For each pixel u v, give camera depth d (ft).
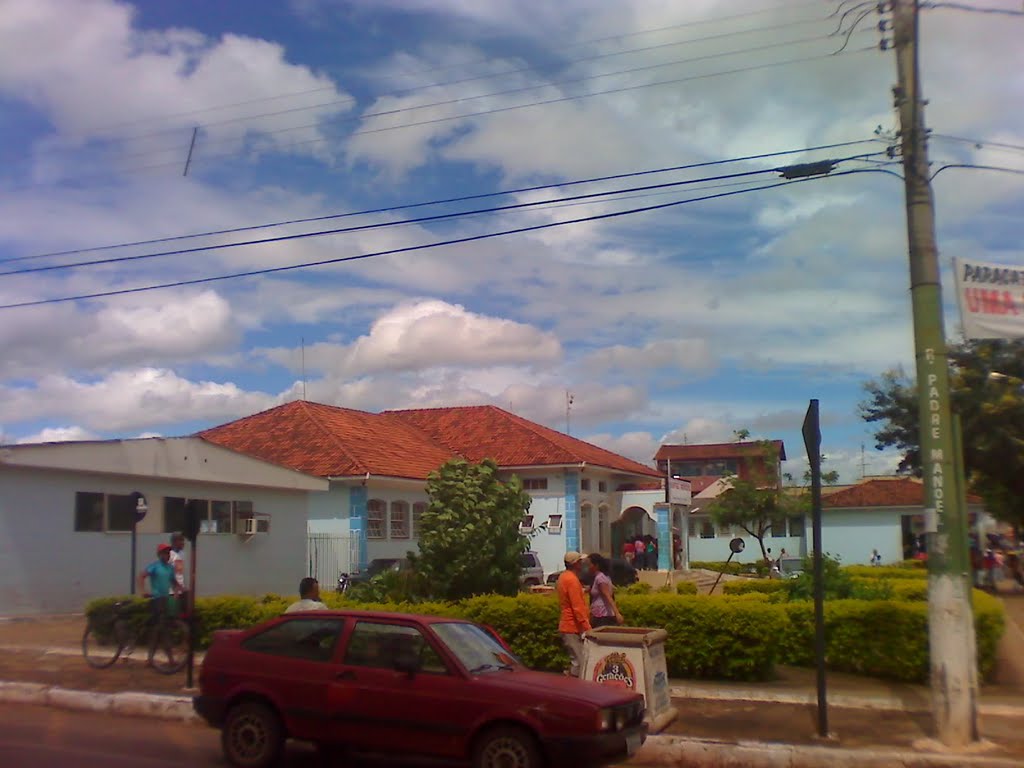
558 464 121.29
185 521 45.37
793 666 48.65
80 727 38.45
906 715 39.24
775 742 34.55
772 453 110.01
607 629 39.14
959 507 34.19
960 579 33.88
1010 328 35.86
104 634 55.93
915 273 35.58
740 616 45.60
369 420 129.18
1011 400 95.86
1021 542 127.75
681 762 34.01
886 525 154.20
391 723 29.25
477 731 28.45
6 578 70.23
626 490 137.08
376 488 107.86
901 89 36.50
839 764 32.53
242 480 91.81
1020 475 100.48
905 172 36.14
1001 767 31.30
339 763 32.81
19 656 54.24
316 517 105.40
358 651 30.53
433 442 133.59
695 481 195.72
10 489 71.15
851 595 53.47
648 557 130.72
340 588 92.32
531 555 104.58
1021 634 61.62
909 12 36.47
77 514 76.13
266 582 96.53
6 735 36.55
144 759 32.53
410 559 54.80
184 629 50.62
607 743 27.76
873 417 116.47
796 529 160.56
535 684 29.19
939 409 34.58
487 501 53.47
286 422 115.65
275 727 30.55
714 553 167.22
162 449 82.89
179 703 40.68
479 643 31.60
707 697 42.96
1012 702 41.47
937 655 33.94
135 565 75.92
